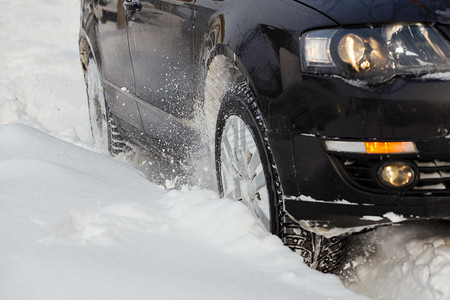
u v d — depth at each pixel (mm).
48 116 9008
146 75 5840
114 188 4289
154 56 5629
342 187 3781
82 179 4301
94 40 7008
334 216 3820
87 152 5211
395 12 3824
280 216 4008
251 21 4258
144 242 3502
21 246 3227
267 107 4000
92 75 7441
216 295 2979
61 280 2939
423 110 3645
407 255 4008
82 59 7691
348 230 3852
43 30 12133
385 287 3988
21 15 12656
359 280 4156
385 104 3658
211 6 4789
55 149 5066
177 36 5211
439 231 4047
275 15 4121
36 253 3164
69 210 3721
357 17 3838
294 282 3193
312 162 3830
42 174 4250
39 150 4973
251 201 4309
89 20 7164
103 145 7344
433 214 3729
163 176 6266
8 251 3154
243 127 4305
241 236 3574
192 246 3523
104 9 6734
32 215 3586
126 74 6281
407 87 3660
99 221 3684
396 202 3719
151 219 3816
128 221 3691
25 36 11883
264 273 3268
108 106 6977
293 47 3922
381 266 4129
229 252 3479
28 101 9312
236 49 4258
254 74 4094
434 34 3758
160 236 3609
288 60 3922
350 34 3783
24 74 10219
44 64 10562
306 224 3910
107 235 3457
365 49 3738
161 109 5676
